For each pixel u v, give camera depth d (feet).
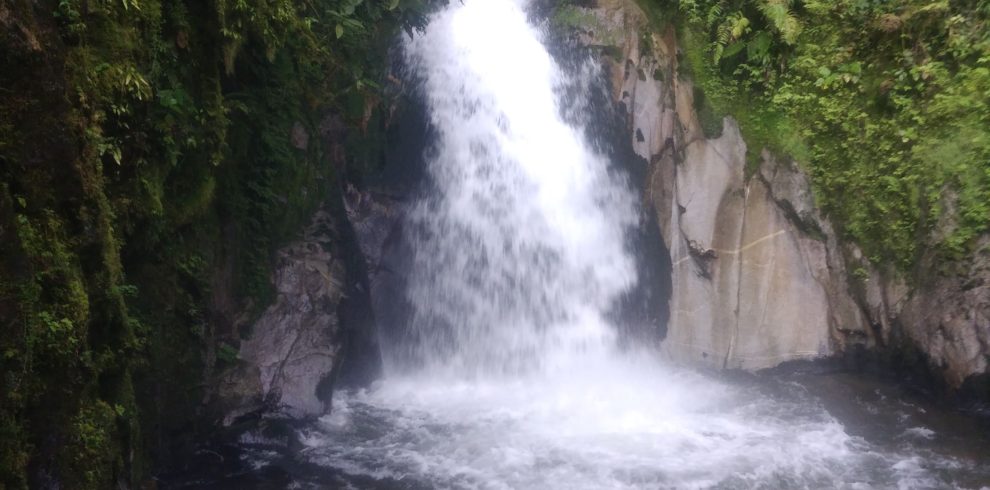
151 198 21.81
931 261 34.45
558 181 40.01
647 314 39.83
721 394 35.01
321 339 30.22
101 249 17.44
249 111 28.35
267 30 26.09
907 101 35.70
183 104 22.74
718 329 38.37
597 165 40.06
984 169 33.40
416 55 38.22
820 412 32.71
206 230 26.18
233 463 26.25
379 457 27.37
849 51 37.37
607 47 40.04
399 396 33.73
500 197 39.01
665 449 28.76
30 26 15.05
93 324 17.57
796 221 37.58
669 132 39.55
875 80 36.63
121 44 19.53
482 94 39.73
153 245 22.99
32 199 15.26
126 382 19.04
